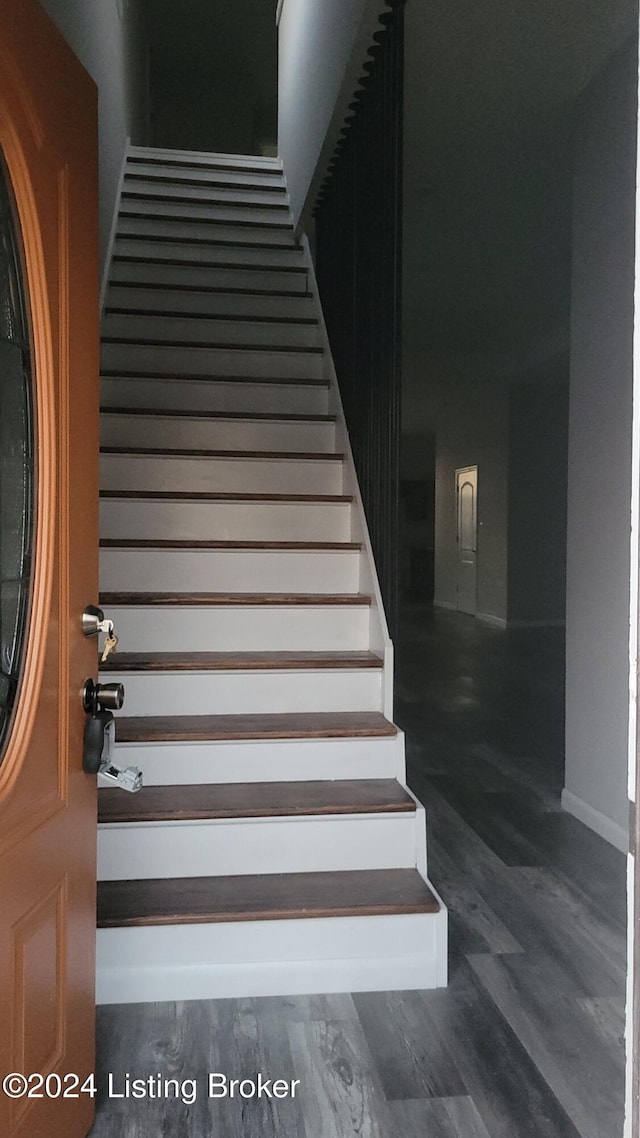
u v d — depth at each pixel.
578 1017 1.92
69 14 3.00
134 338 4.10
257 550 3.06
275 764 2.41
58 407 1.35
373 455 3.07
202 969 1.98
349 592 3.13
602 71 3.04
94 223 1.53
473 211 4.41
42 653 1.29
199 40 8.43
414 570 15.83
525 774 3.77
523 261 5.22
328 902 2.03
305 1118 1.59
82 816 1.48
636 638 0.78
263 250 4.85
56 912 1.35
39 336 1.30
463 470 10.72
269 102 9.74
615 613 2.96
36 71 1.26
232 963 1.99
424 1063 1.75
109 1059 1.76
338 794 2.29
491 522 9.70
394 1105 1.63
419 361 8.18
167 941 1.98
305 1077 1.71
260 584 3.07
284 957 2.01
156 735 2.34
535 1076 1.72
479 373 8.80
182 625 2.79
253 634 2.83
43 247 1.29
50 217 1.32
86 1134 1.52
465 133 3.54
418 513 15.82
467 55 2.95
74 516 1.43
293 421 3.72
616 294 2.95
